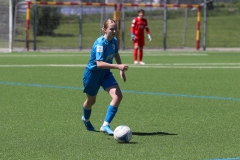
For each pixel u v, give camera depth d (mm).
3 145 19656
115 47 21953
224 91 37219
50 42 102312
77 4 91062
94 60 21453
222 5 134000
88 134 21844
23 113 27156
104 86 21906
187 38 110562
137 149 19016
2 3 91312
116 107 21766
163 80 44719
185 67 59125
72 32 106250
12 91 36156
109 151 18703
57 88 38188
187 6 96438
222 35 115375
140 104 30625
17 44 96000
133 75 49312
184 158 17719
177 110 28484
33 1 94625
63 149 19016
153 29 116500
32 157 17812
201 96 34406
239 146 19641
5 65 58875
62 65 59844
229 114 27297
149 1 118375
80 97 33469
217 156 18000
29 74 48656
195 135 21703
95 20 107875
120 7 94375
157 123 24547
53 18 104438
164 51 93062
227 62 67438
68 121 24922
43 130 22656
